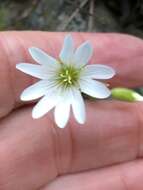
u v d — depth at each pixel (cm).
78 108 5
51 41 6
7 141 5
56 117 5
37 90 5
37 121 6
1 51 5
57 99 5
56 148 6
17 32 6
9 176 6
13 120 6
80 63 5
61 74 5
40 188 6
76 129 6
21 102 6
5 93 5
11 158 5
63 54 5
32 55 5
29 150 6
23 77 5
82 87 5
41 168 6
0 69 5
